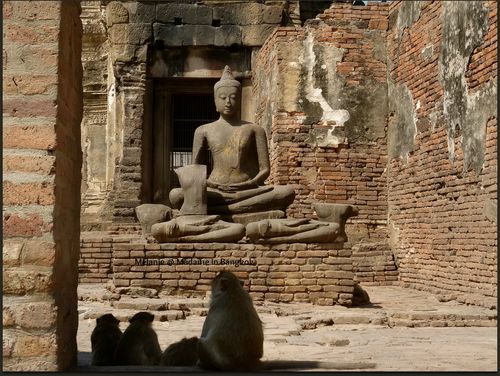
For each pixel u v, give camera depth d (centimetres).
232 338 534
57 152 512
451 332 920
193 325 934
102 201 2066
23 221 500
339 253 1179
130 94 1966
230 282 555
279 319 991
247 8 1983
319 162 1720
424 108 1536
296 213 1695
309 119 1727
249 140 1399
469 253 1318
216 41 1980
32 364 491
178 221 1220
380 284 1636
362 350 749
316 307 1131
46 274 496
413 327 974
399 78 1678
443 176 1440
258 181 1366
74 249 583
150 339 612
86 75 2128
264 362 575
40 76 510
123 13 1972
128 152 1950
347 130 1731
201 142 1415
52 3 514
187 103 2084
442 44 1448
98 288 1335
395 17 1716
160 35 1975
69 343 551
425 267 1513
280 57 1734
